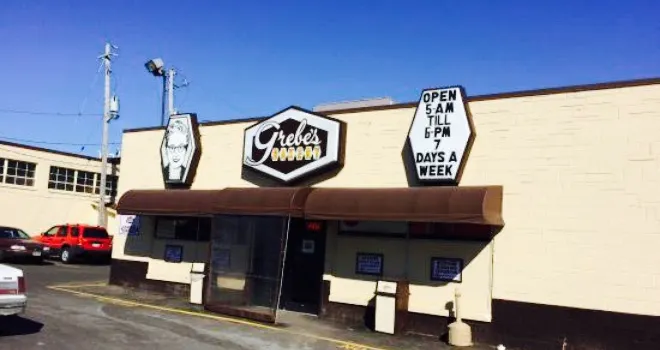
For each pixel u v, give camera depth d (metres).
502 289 11.94
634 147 11.02
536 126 11.98
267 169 15.50
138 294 17.19
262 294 14.68
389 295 12.70
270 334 12.16
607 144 11.25
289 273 15.25
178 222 17.62
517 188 12.03
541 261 11.62
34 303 14.34
